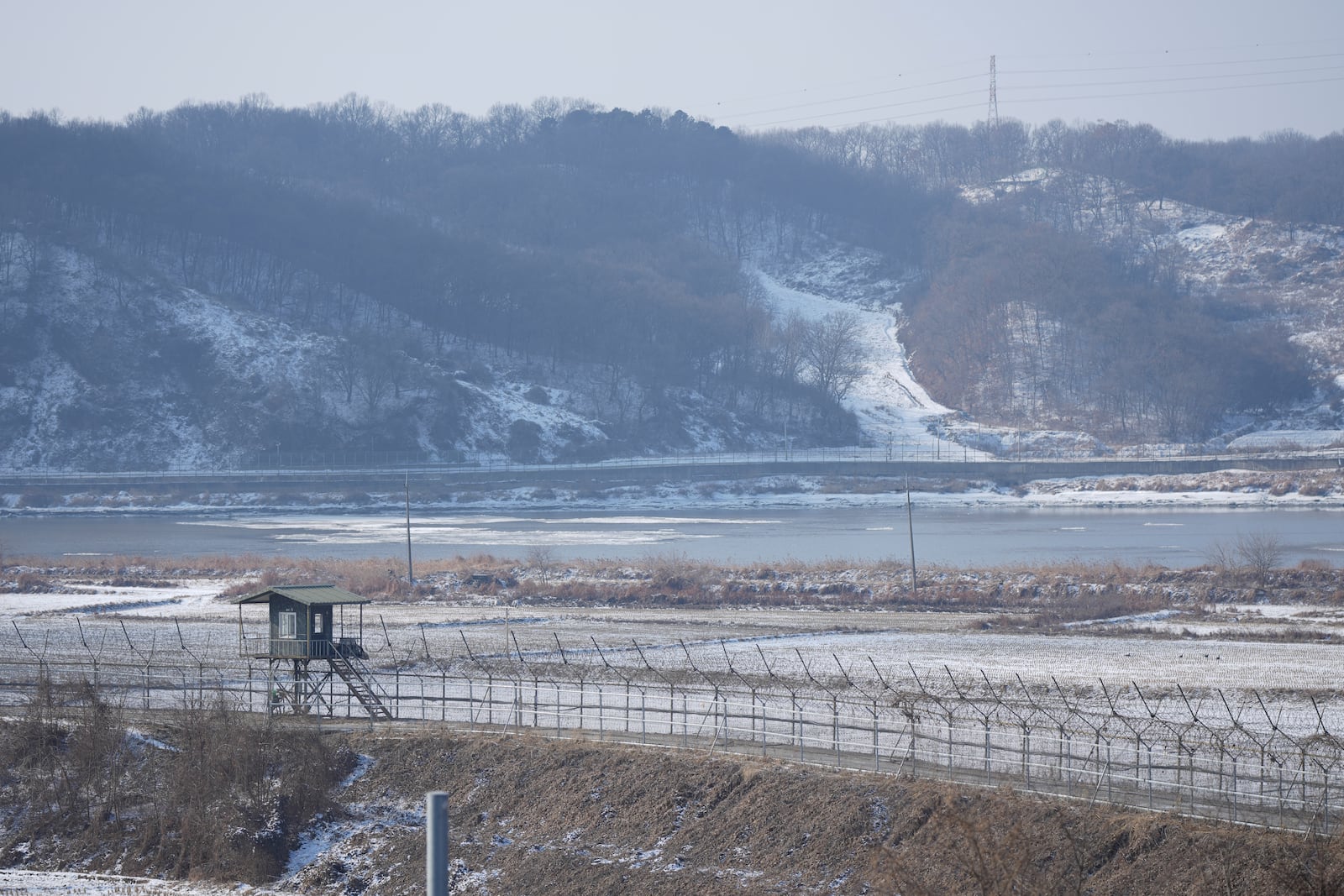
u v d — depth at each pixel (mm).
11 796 161750
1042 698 188250
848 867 130500
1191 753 138500
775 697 191750
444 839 76438
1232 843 117188
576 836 146750
